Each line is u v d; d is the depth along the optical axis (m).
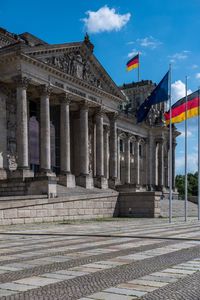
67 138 72.94
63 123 73.00
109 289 12.35
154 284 13.07
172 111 57.72
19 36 79.75
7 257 18.94
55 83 70.62
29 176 62.91
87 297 11.38
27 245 23.88
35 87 68.50
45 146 66.94
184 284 13.10
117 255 19.50
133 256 19.16
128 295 11.62
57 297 11.39
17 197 48.72
